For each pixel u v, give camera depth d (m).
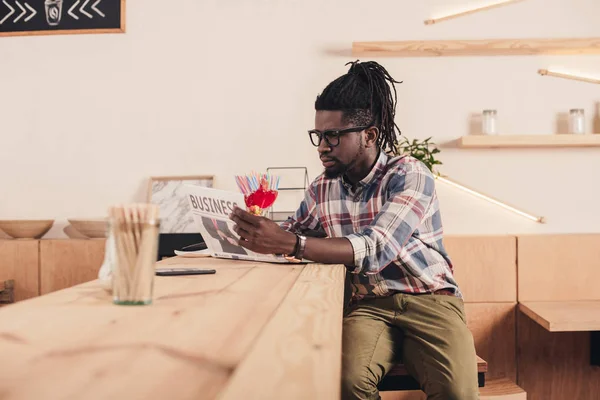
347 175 1.75
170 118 3.19
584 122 3.07
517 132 3.12
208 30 3.20
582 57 3.11
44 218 3.22
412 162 1.65
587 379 2.85
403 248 1.59
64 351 0.58
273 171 3.15
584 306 2.73
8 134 3.25
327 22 3.16
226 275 1.24
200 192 1.59
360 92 1.66
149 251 0.85
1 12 3.26
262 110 3.17
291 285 1.07
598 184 3.10
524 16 3.13
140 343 0.62
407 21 3.16
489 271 2.87
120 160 3.20
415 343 1.53
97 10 3.22
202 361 0.55
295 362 0.55
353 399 1.41
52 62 3.25
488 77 3.12
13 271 2.92
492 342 2.86
